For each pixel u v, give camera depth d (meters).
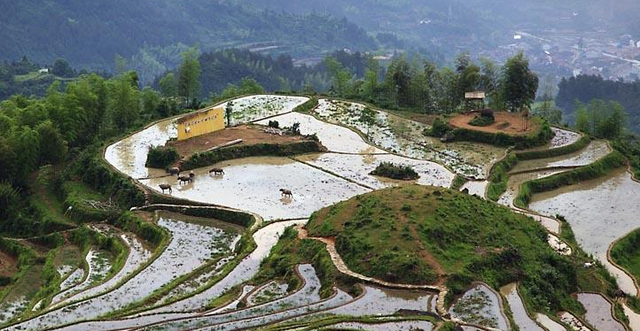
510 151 103.12
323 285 61.19
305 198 83.31
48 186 94.81
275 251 68.94
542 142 106.75
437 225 66.25
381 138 109.25
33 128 100.44
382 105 128.62
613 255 74.94
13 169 91.69
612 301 64.44
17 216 87.25
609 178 99.19
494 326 54.78
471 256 63.69
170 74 148.00
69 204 86.50
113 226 81.69
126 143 103.06
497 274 62.78
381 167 92.00
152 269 68.81
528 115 116.75
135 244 76.31
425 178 90.50
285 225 75.69
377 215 68.69
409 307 56.62
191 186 87.06
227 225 78.69
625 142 118.69
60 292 66.56
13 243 81.75
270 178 89.88
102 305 61.41
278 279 64.25
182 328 55.03
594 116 126.12
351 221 68.88
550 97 150.62
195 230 77.69
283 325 53.97
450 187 87.06
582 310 62.91
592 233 80.12
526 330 55.41
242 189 86.12
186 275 66.88
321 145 102.44
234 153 97.44
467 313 56.56
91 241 78.69
